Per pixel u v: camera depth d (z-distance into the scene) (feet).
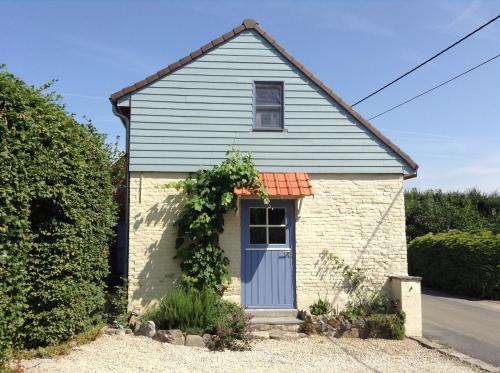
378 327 31.04
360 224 34.55
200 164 33.76
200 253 32.09
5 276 17.99
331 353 27.32
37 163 20.56
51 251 23.52
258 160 34.30
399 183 35.01
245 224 34.04
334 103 35.17
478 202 90.84
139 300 32.58
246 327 29.50
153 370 22.74
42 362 21.79
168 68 34.09
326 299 33.73
